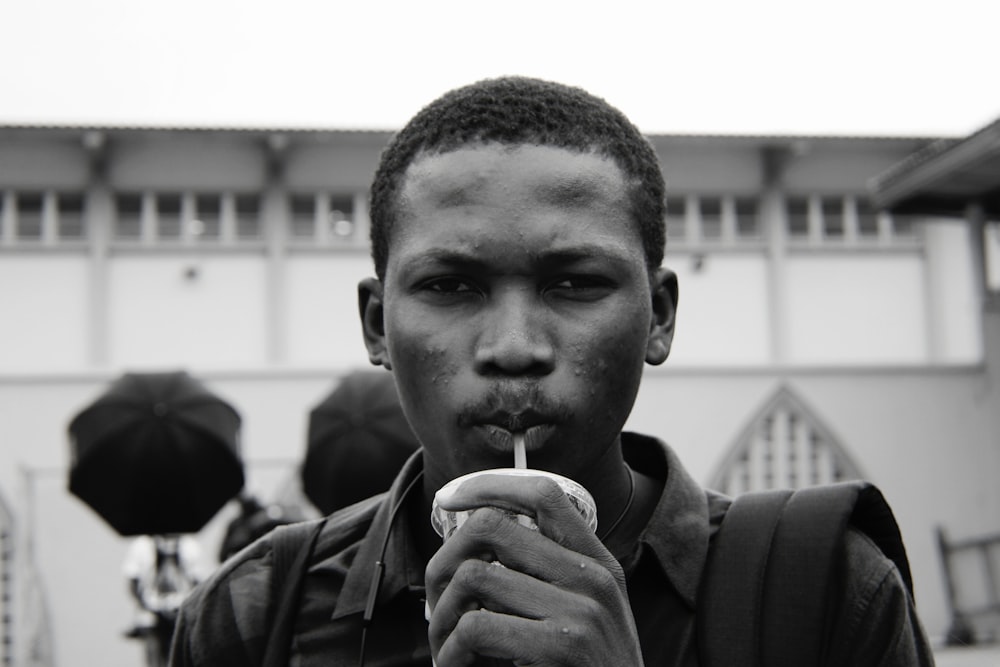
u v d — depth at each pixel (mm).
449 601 1091
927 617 14531
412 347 1232
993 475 14805
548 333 1201
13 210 16781
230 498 7207
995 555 14164
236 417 7570
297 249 16984
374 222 1372
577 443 1207
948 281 17953
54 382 13758
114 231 16953
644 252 1294
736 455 14438
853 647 1308
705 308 17594
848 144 17719
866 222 18172
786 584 1319
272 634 1421
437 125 1263
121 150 16938
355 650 1383
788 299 17766
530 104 1246
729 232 17781
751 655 1294
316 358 16828
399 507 1411
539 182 1210
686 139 17297
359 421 6004
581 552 1097
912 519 14719
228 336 16703
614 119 1299
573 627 1060
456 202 1215
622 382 1229
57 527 13484
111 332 16531
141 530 7082
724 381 14562
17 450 13578
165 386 7418
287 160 17219
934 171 13508
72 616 13336
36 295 16469
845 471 14734
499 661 1143
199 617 1494
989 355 14961
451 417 1205
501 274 1201
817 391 14742
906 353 17859
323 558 1471
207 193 17141
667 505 1381
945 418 14898
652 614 1327
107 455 7012
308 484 6113
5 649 13164
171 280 16719
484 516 1094
